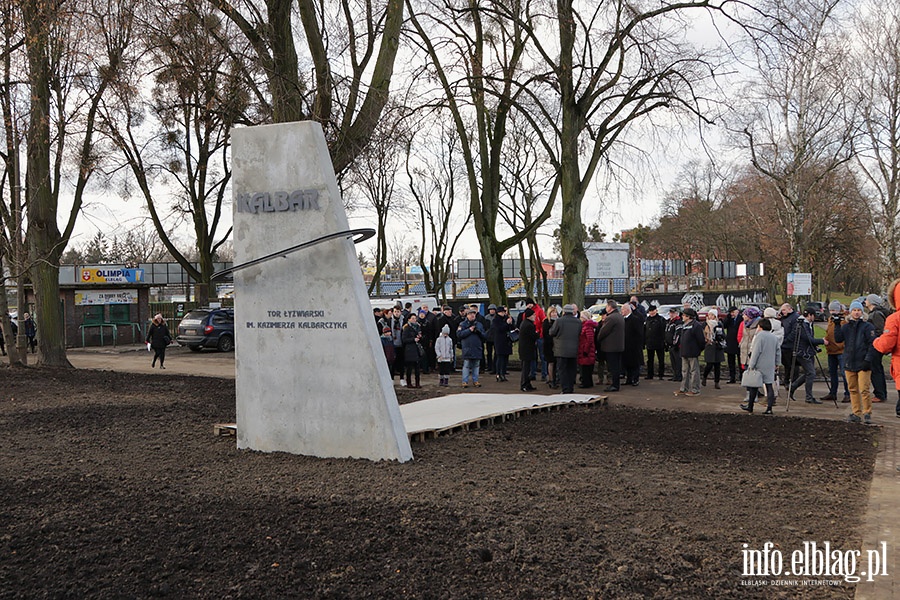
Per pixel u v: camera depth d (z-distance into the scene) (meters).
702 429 11.23
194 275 34.50
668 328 19.34
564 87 22.70
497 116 26.16
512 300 46.12
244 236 9.38
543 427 11.23
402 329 17.88
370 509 6.41
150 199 32.47
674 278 56.16
